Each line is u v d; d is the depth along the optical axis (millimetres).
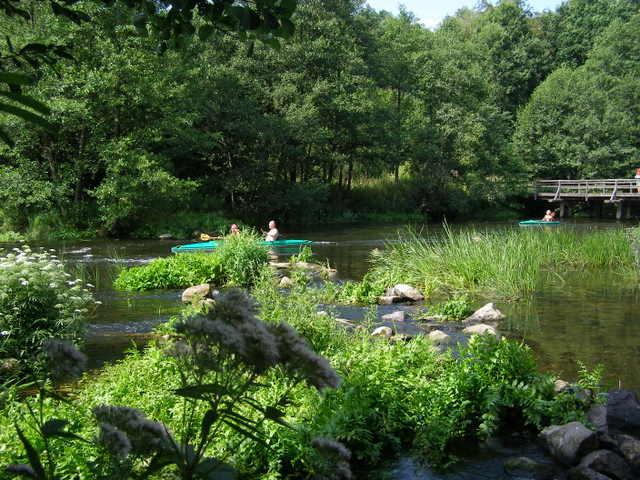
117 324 7945
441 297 10500
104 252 17156
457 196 36562
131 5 2373
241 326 1576
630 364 6430
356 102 30016
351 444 4102
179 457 1612
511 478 3879
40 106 1461
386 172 40562
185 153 26078
